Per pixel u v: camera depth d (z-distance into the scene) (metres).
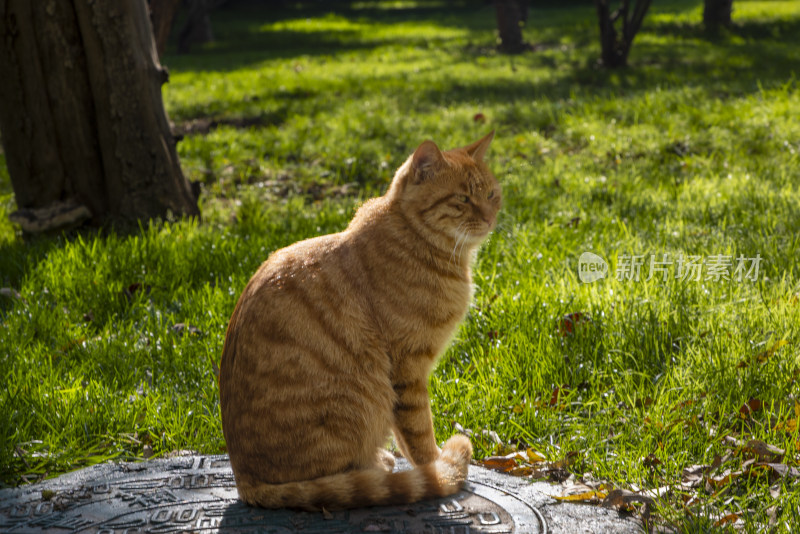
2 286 5.41
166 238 6.05
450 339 3.31
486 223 3.37
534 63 16.78
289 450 2.91
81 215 6.38
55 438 3.52
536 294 4.83
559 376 4.00
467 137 9.40
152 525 2.79
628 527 2.81
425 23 29.89
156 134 6.56
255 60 20.56
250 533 2.72
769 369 3.83
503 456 3.44
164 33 10.98
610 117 10.19
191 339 4.55
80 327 4.71
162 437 3.64
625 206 6.70
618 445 3.45
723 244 5.47
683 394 3.73
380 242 3.18
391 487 2.88
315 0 39.88
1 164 9.90
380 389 3.06
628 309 4.49
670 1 30.20
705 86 12.12
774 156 8.17
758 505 2.98
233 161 8.74
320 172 8.36
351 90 13.84
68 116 6.29
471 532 2.73
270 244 5.99
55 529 2.78
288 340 2.93
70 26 6.14
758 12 23.94
